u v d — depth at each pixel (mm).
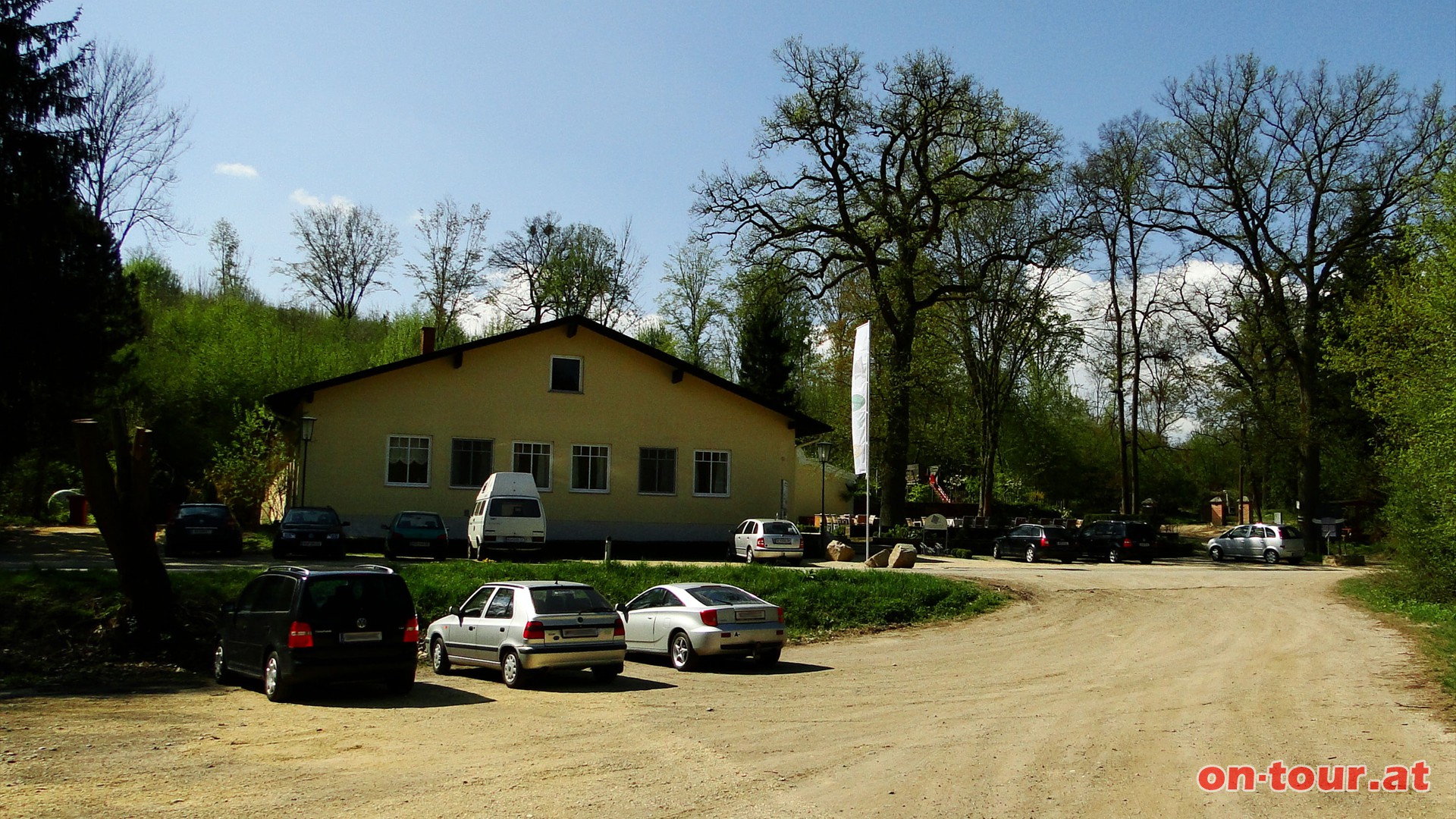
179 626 15969
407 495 36406
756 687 14344
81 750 9391
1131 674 15109
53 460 39312
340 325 58656
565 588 14820
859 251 45062
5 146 25828
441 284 58031
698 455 40312
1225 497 77562
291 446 38594
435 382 37188
